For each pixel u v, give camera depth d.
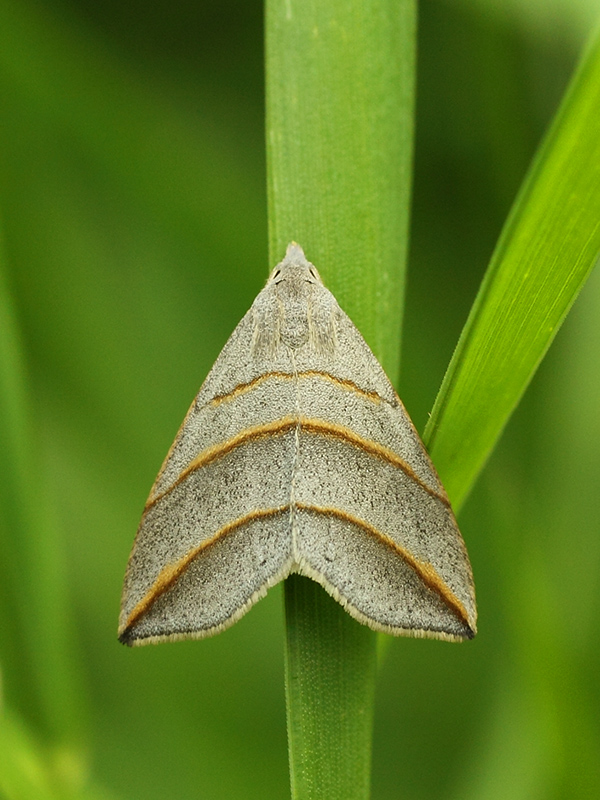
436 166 0.13
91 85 0.12
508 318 0.11
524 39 0.12
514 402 0.11
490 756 0.12
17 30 0.12
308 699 0.11
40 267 0.13
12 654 0.12
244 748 0.13
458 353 0.11
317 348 0.11
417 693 0.13
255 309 0.11
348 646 0.11
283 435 0.11
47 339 0.13
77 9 0.13
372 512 0.11
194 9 0.13
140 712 0.13
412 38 0.11
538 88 0.13
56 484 0.13
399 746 0.13
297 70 0.11
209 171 0.12
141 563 0.11
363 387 0.11
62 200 0.13
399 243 0.11
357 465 0.11
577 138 0.10
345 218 0.11
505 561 0.12
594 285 0.12
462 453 0.11
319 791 0.11
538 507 0.12
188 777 0.13
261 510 0.11
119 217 0.13
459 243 0.13
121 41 0.13
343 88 0.11
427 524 0.11
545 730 0.12
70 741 0.12
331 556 0.11
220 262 0.12
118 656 0.13
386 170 0.11
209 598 0.11
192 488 0.11
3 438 0.11
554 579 0.12
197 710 0.13
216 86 0.13
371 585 0.11
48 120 0.12
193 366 0.13
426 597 0.11
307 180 0.11
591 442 0.12
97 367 0.13
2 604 0.11
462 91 0.13
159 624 0.11
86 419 0.13
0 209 0.13
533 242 0.10
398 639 0.13
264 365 0.11
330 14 0.11
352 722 0.11
